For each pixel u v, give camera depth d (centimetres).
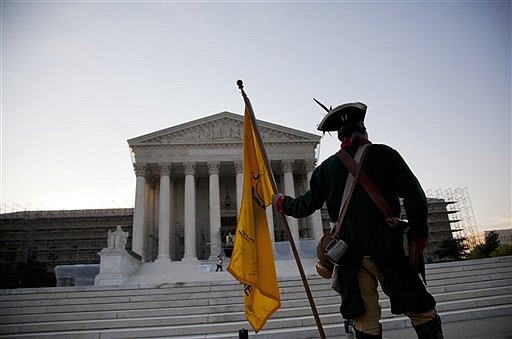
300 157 5759
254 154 625
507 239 7950
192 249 5088
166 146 5594
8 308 1673
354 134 386
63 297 1862
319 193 398
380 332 322
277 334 1226
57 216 7706
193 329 1347
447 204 8256
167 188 5409
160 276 3441
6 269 5634
